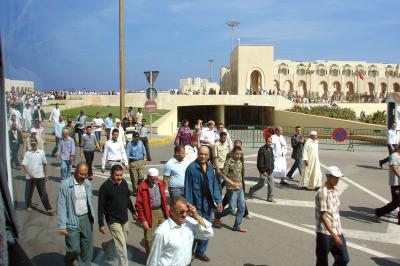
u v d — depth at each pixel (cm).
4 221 326
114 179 621
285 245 787
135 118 2627
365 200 1181
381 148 2519
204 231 471
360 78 7900
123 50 2006
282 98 4997
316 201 579
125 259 617
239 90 6203
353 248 785
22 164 361
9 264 345
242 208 870
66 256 550
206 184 694
